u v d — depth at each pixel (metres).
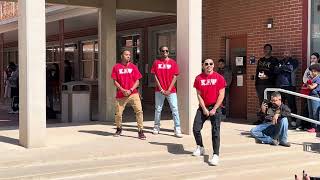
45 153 8.16
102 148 8.69
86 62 24.91
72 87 14.02
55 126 12.09
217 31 14.54
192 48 10.30
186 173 7.79
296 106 11.88
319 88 11.11
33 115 8.57
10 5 21.31
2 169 7.24
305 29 12.05
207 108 8.33
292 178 7.92
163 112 16.38
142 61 19.80
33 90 8.54
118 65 10.00
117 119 10.20
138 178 7.36
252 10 13.41
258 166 8.47
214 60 14.66
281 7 12.61
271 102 10.02
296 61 11.78
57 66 18.47
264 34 13.08
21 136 8.83
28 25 8.41
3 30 22.92
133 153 8.36
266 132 9.92
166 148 8.82
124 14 18.00
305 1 12.04
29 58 8.45
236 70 14.10
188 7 10.25
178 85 10.55
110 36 13.98
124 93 9.90
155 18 18.91
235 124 12.52
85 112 14.10
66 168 7.40
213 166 8.23
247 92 13.58
